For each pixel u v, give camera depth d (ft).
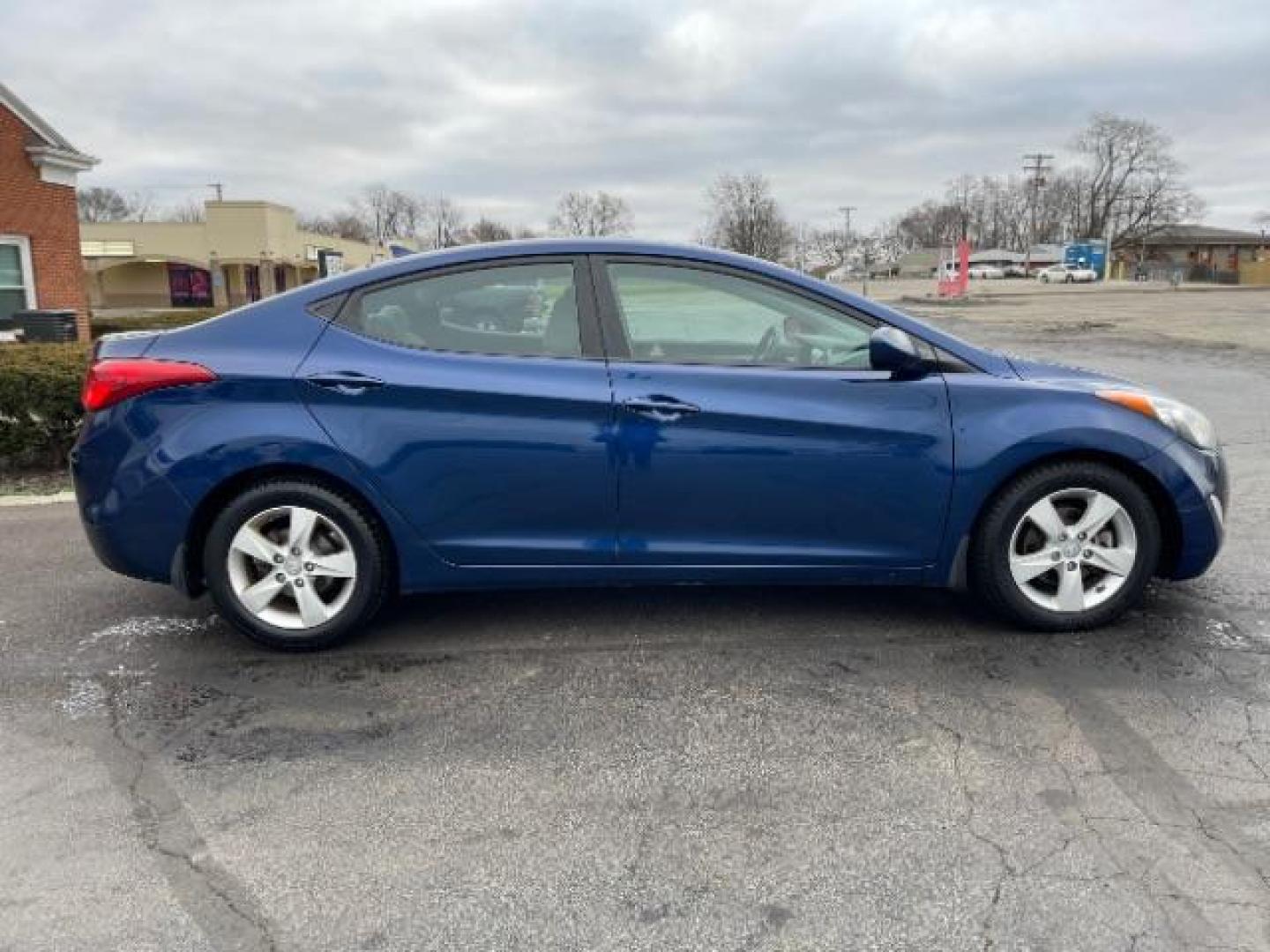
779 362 12.50
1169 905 7.78
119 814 9.26
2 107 56.95
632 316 12.52
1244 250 360.48
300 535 12.41
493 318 12.51
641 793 9.51
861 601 14.38
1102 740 10.30
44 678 12.24
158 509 12.14
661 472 12.21
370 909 7.93
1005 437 12.28
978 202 436.35
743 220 273.33
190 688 11.93
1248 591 14.57
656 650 12.81
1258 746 10.17
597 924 7.72
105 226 173.58
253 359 12.16
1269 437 27.25
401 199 348.38
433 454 12.14
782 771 9.84
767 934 7.57
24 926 7.72
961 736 10.45
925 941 7.46
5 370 23.48
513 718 11.03
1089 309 114.32
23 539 18.52
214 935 7.63
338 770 10.02
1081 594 12.84
